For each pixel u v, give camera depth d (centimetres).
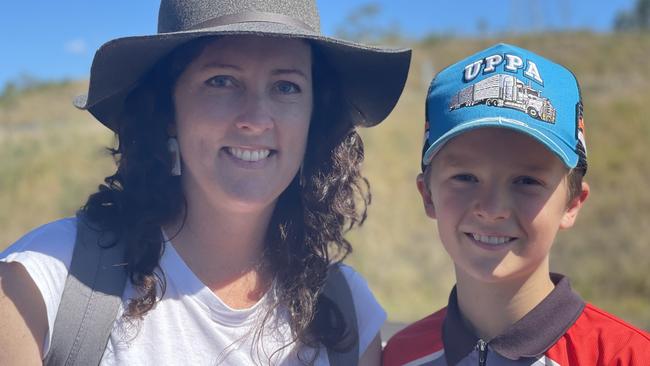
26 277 179
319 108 219
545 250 189
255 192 195
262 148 195
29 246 185
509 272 187
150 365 187
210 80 193
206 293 195
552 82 191
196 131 194
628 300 998
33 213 1553
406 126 1903
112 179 205
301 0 200
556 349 187
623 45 2734
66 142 2011
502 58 194
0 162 1852
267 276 209
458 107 191
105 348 183
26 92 3703
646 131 1723
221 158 195
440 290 1019
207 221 203
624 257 1126
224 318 196
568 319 189
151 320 190
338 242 221
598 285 1058
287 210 215
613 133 1744
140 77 202
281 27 190
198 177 197
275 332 201
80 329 180
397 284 1034
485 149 185
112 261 190
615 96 2073
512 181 186
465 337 197
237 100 192
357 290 219
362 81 224
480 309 195
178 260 198
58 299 181
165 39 185
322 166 219
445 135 188
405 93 2448
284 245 210
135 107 203
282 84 198
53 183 1688
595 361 182
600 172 1501
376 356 216
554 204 187
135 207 198
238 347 196
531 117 183
